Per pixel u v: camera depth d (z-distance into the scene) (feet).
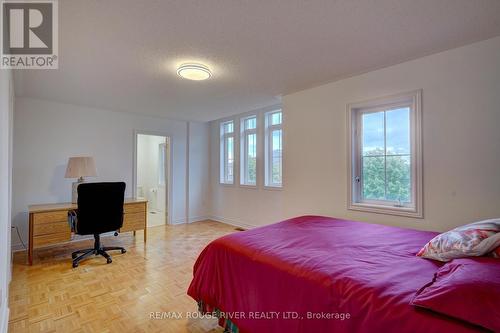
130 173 15.21
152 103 13.10
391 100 8.47
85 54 7.48
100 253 10.61
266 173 15.10
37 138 12.19
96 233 10.44
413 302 2.99
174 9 5.45
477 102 6.93
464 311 2.67
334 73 9.11
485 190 6.80
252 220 15.87
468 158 7.05
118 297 7.39
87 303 7.05
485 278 2.92
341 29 6.30
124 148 14.99
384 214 8.59
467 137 7.07
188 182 17.98
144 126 15.97
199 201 18.61
